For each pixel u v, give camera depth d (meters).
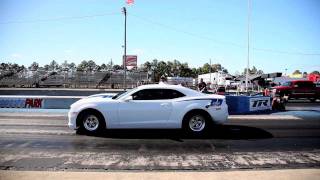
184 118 11.14
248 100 19.00
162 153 8.78
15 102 20.97
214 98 11.25
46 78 62.28
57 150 9.02
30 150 8.99
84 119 11.30
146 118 11.05
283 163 7.85
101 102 11.18
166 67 124.00
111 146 9.57
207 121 11.20
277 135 11.45
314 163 7.86
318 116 17.36
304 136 11.29
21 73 63.72
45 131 11.84
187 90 11.38
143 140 10.45
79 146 9.52
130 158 8.23
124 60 45.44
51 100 20.81
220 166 7.56
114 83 61.50
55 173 6.62
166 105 11.05
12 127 12.72
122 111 11.06
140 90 11.22
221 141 10.38
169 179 6.24
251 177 6.37
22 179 6.22
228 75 68.44
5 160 7.96
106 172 6.80
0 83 61.81
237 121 15.23
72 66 107.12
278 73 45.16
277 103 20.66
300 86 31.30
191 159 8.16
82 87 60.84
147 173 6.67
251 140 10.57
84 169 7.25
